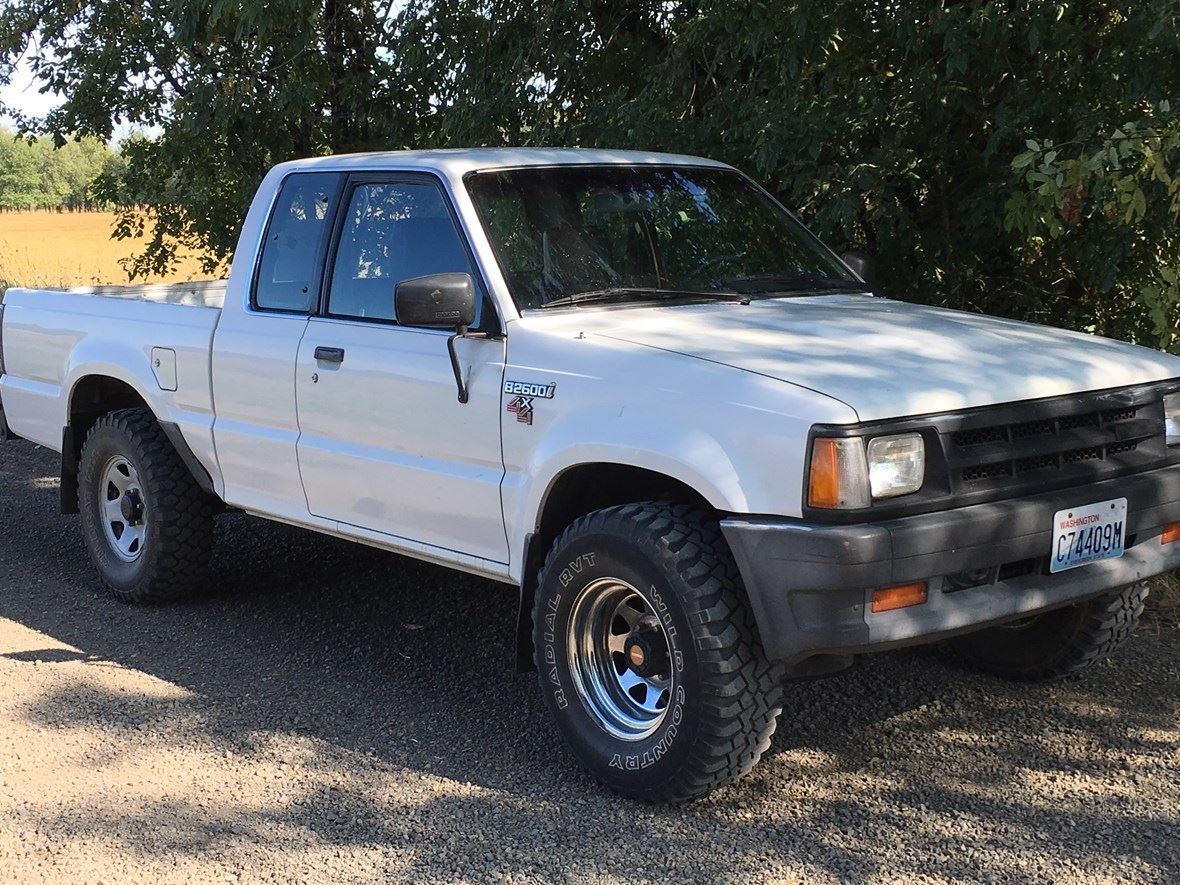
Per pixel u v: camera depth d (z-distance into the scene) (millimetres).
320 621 5641
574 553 3922
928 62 6652
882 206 6520
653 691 3922
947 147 6938
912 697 4617
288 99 10305
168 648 5305
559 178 4781
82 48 12477
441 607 5809
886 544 3387
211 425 5500
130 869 3465
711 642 3592
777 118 6551
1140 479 3961
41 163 71625
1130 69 5844
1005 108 6262
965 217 6742
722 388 3639
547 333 4148
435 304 4121
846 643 3420
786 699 4621
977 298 7410
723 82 7582
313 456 5004
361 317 4828
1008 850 3506
